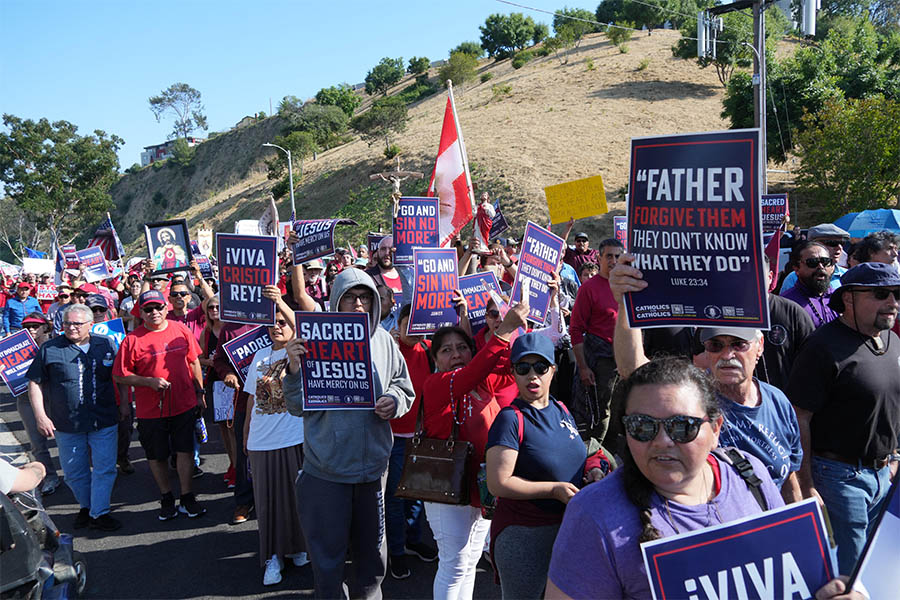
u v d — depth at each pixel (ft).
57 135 249.55
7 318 46.55
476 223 25.54
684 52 185.26
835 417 11.31
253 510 19.69
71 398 18.52
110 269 47.09
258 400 15.46
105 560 16.72
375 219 147.23
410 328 16.83
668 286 8.16
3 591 8.64
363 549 12.75
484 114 184.34
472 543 12.51
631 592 6.03
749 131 7.72
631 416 6.24
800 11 51.39
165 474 19.49
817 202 93.30
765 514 5.93
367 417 12.48
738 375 9.13
